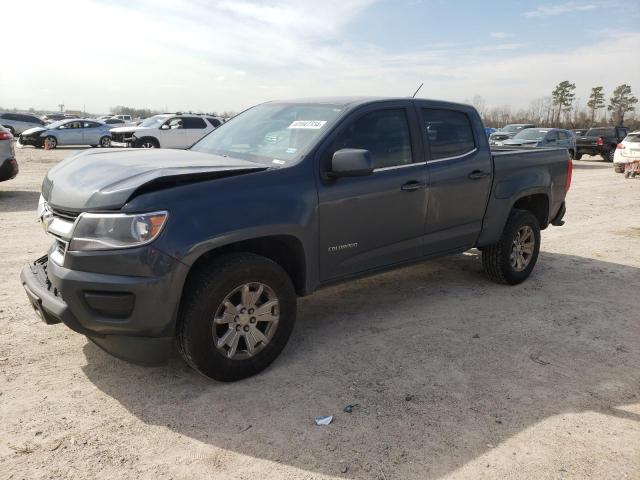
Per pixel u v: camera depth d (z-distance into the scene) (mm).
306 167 3754
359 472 2645
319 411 3180
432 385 3527
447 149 4828
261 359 3584
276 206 3510
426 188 4547
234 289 3350
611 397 3451
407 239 4523
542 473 2670
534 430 3041
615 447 2908
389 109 4422
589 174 19422
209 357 3314
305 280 3828
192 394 3340
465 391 3459
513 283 5699
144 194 3084
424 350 4066
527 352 4090
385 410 3205
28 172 15367
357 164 3590
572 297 5422
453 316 4801
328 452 2795
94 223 3047
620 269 6535
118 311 3078
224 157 4039
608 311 5043
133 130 21812
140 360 3230
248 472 2631
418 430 3006
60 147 28891
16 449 2740
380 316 4762
